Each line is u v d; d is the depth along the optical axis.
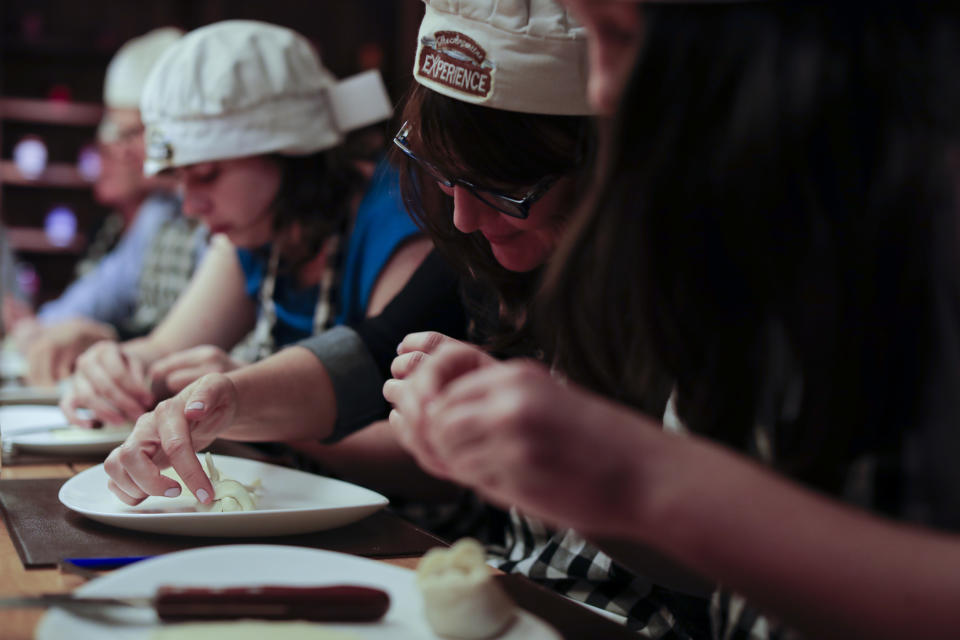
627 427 0.44
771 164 0.49
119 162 3.50
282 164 1.56
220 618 0.55
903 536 0.45
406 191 1.07
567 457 0.43
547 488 0.43
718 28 0.50
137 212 3.61
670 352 0.56
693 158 0.50
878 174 0.49
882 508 0.56
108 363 1.36
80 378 1.36
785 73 0.49
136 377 1.35
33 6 5.75
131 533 0.82
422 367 0.53
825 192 0.50
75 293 3.58
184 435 0.91
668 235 0.51
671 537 0.44
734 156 0.49
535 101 0.86
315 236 1.59
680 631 0.94
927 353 0.52
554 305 0.63
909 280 0.50
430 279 1.28
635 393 0.69
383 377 1.24
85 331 2.08
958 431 0.52
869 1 0.50
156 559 0.61
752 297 0.52
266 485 0.98
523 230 0.94
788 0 0.50
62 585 0.67
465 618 0.56
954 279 0.50
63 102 5.89
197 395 1.02
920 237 0.50
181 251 2.85
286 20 5.78
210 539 0.81
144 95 1.56
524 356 1.05
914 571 0.43
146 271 2.96
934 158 0.49
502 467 0.43
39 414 1.54
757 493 0.44
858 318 0.51
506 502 0.47
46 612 0.60
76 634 0.51
